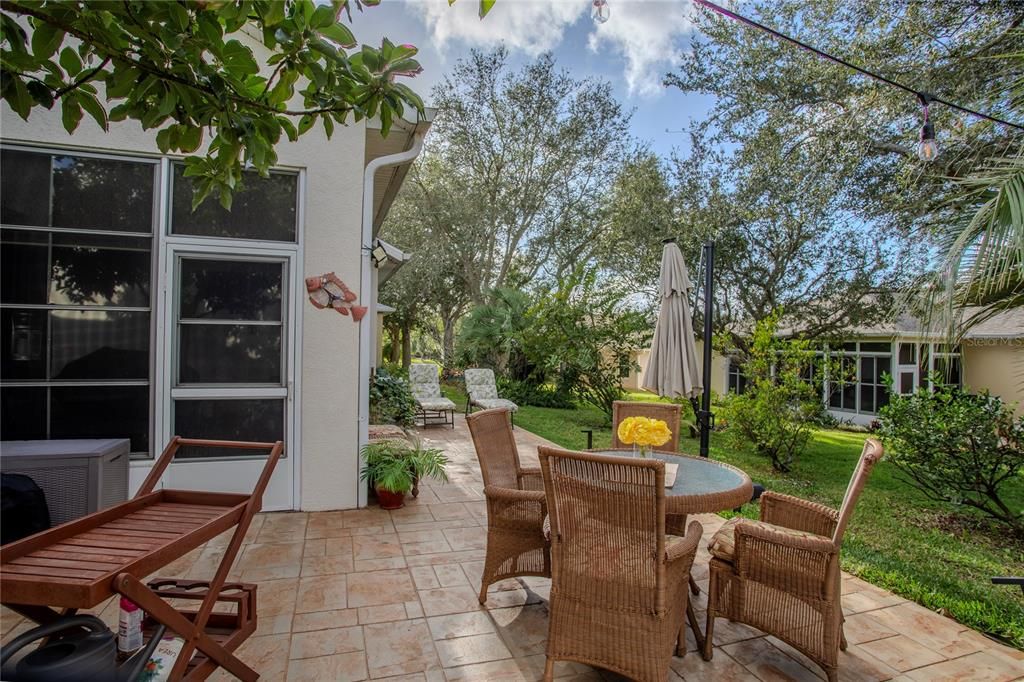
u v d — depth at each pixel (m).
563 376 11.27
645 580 2.04
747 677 2.29
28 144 3.59
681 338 4.94
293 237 4.12
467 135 15.38
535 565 2.90
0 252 3.57
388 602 2.83
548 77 15.12
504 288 14.10
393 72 1.97
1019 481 6.46
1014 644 2.58
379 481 4.24
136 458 3.78
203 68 1.77
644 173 11.77
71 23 1.62
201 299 3.93
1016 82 4.08
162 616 1.67
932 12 5.81
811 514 2.60
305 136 4.09
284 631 2.54
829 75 6.77
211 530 1.90
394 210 16.36
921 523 4.98
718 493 2.54
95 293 3.73
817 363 7.19
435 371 10.31
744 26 7.80
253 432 4.05
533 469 3.43
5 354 3.57
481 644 2.47
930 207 6.04
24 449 2.88
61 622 1.73
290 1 1.77
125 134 3.73
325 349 4.17
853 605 2.96
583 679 2.25
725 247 9.81
